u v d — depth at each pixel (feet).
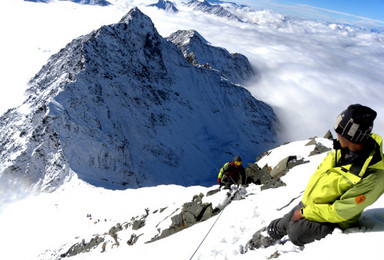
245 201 24.47
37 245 74.74
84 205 94.17
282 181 26.58
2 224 95.50
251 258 13.33
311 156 31.04
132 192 86.84
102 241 48.01
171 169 411.13
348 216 8.73
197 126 570.05
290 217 11.72
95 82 398.42
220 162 501.97
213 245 18.83
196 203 33.78
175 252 21.79
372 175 7.86
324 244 9.61
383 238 8.09
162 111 510.17
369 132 7.57
